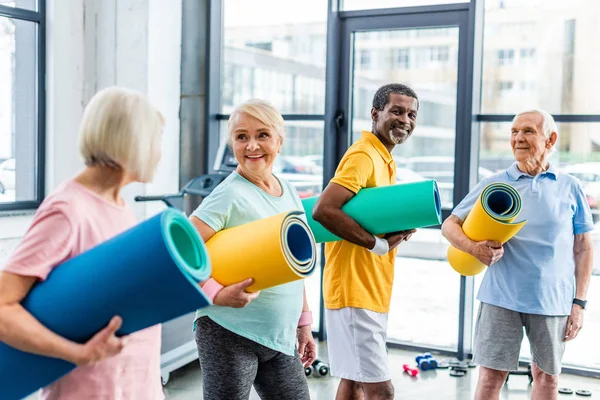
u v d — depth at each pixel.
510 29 4.50
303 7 5.00
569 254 2.97
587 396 4.04
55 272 1.38
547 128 2.98
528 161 2.97
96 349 1.34
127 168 1.48
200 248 1.47
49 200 1.45
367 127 4.96
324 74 4.97
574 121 4.38
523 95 4.51
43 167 4.64
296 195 2.41
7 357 1.37
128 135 1.44
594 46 4.31
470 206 3.04
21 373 1.38
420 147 4.79
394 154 4.88
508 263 2.94
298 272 1.83
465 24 4.55
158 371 1.67
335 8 4.90
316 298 5.19
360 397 2.88
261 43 5.18
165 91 4.92
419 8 4.67
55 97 4.61
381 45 4.86
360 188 2.60
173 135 5.01
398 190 2.49
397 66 4.82
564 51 4.39
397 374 4.43
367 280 2.65
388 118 2.72
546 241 2.92
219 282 1.88
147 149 1.48
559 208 2.95
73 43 4.73
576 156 4.40
